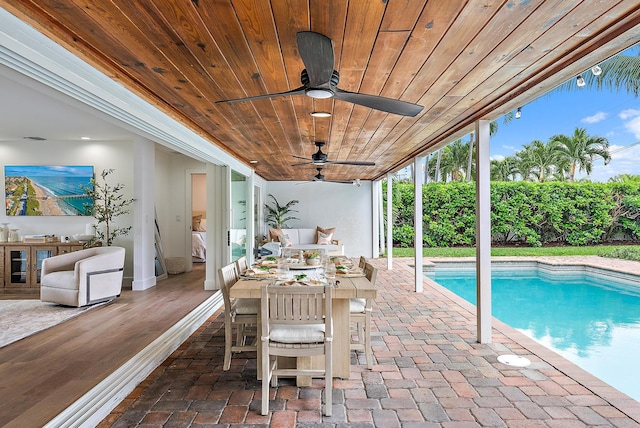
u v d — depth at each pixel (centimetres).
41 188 617
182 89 265
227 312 296
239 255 646
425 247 1158
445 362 308
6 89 359
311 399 249
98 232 605
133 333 367
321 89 193
